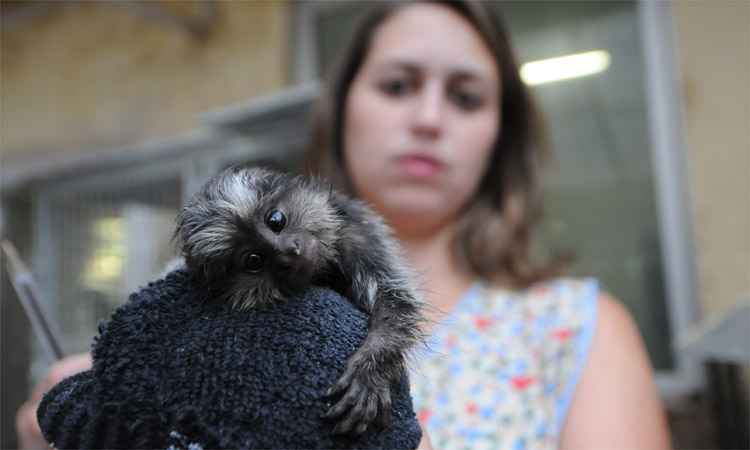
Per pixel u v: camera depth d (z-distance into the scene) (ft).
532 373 1.93
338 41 4.34
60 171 4.49
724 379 2.97
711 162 3.19
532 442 1.82
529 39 3.70
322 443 1.22
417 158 2.12
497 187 2.39
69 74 5.22
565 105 3.60
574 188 3.54
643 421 1.80
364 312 1.60
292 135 3.44
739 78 3.16
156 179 4.09
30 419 1.79
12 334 4.09
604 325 1.99
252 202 1.52
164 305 1.35
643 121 3.45
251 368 1.24
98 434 1.28
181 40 4.75
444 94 2.16
